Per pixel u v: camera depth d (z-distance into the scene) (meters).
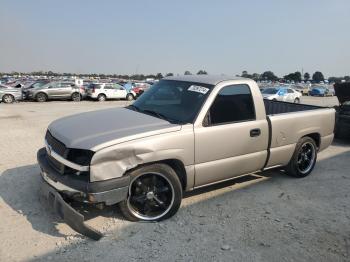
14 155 7.27
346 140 10.36
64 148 4.01
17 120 13.41
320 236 4.24
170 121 4.58
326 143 6.71
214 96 4.79
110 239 3.93
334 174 6.67
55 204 3.97
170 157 4.29
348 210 5.03
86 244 3.82
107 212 4.55
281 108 7.52
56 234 4.00
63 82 27.70
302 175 6.32
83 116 4.95
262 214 4.75
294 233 4.28
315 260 3.73
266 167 5.60
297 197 5.42
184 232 4.16
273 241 4.06
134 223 4.30
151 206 4.42
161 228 4.23
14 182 5.54
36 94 26.03
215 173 4.80
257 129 5.20
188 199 5.13
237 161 5.02
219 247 3.87
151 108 5.11
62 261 3.50
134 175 4.13
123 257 3.60
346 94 9.79
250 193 5.48
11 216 4.37
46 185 4.25
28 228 4.10
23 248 3.69
